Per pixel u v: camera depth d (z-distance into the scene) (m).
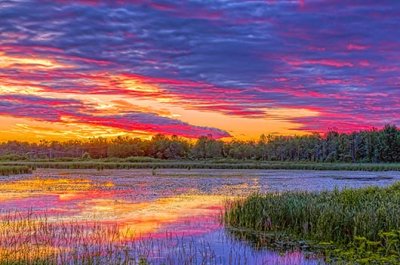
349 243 15.84
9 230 19.70
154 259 14.90
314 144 141.62
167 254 15.59
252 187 43.41
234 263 14.49
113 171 79.69
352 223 16.94
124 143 165.62
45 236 18.36
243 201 23.88
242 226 20.67
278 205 20.41
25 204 30.11
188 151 158.38
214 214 25.05
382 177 61.62
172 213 25.59
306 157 142.38
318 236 17.42
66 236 18.44
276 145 148.50
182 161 129.88
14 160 129.62
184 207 28.30
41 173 71.88
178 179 56.47
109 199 33.09
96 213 25.66
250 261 14.77
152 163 108.56
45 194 37.06
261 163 115.12
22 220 22.84
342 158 131.62
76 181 52.47
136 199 33.09
